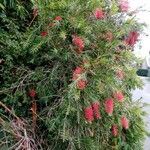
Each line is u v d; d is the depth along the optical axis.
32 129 0.86
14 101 0.88
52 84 0.89
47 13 0.85
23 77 0.89
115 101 0.89
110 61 0.88
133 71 0.98
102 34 0.93
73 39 0.86
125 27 0.96
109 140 1.03
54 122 0.84
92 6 0.89
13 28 0.88
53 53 0.86
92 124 0.91
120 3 1.02
